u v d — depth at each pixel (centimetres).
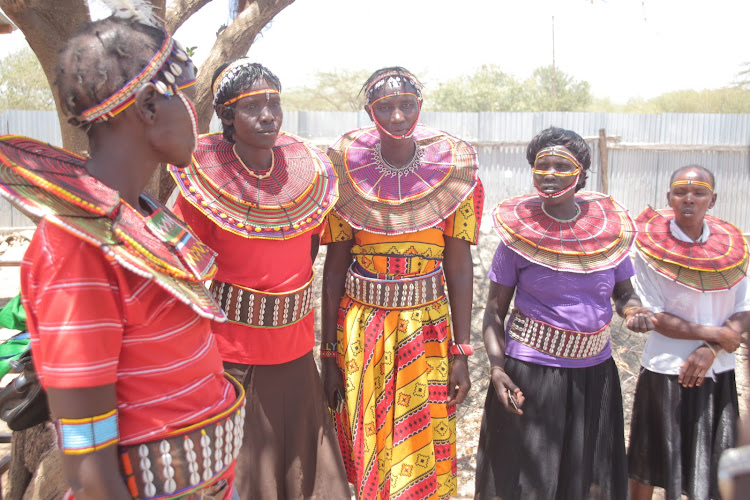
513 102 2658
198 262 141
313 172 230
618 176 1138
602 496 254
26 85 1769
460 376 252
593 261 249
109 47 122
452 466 256
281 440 223
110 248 115
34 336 120
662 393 272
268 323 216
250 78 207
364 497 238
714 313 270
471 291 256
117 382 127
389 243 241
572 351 248
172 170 206
